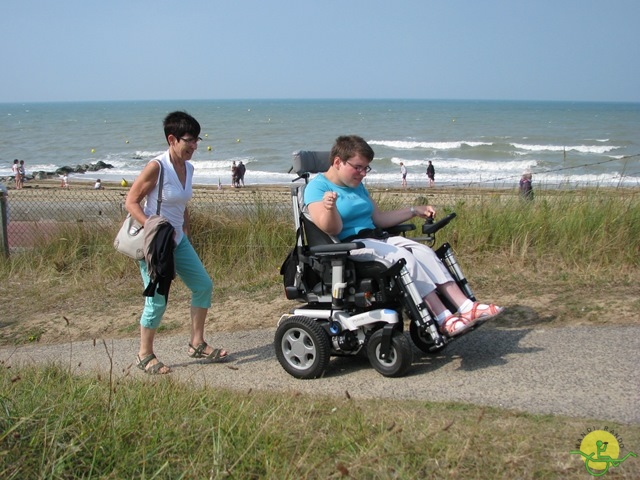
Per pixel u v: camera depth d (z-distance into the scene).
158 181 4.78
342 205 4.67
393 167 41.47
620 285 6.16
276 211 8.76
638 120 111.38
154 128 94.06
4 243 8.67
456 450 3.05
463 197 8.80
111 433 3.17
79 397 3.70
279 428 3.35
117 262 8.23
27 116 147.75
